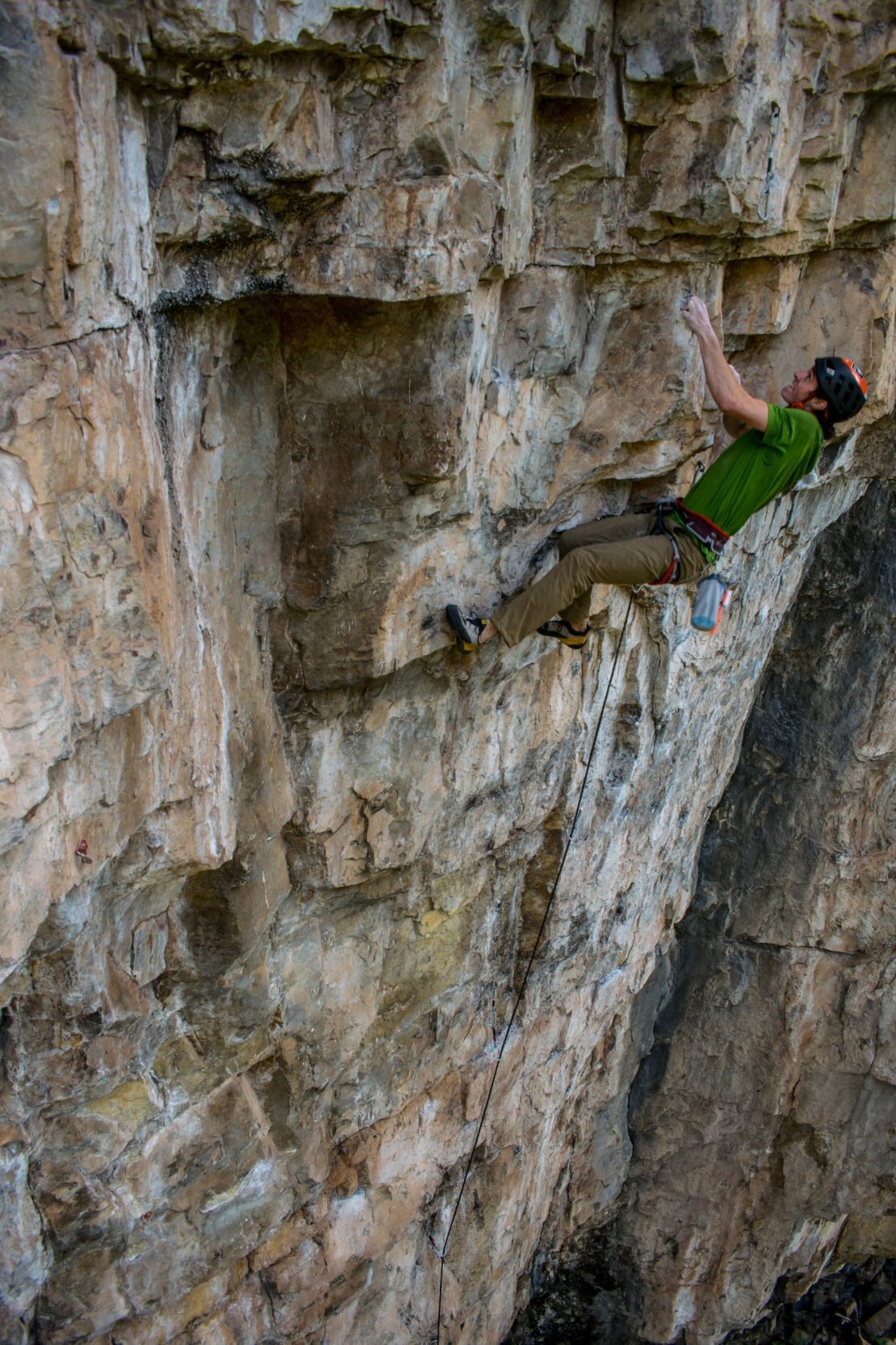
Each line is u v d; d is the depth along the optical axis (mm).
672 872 10148
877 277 6363
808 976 11062
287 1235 7188
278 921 6359
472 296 4742
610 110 5016
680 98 5023
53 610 3506
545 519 6168
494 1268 9875
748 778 10719
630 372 5926
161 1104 5859
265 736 5566
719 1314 12320
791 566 9102
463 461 5203
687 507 5391
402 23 3926
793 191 5633
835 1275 13039
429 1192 8484
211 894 5477
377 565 5363
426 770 6508
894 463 8500
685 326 5809
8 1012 4816
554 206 5238
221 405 4770
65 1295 5820
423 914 7320
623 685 7746
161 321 4191
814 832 10586
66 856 3926
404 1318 8766
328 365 4883
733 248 5688
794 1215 11891
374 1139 7762
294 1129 6832
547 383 5719
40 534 3412
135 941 5238
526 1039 8898
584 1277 12531
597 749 7887
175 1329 6590
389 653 5621
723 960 11273
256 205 4152
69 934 4422
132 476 3855
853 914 10727
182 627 4508
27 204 3135
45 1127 5348
